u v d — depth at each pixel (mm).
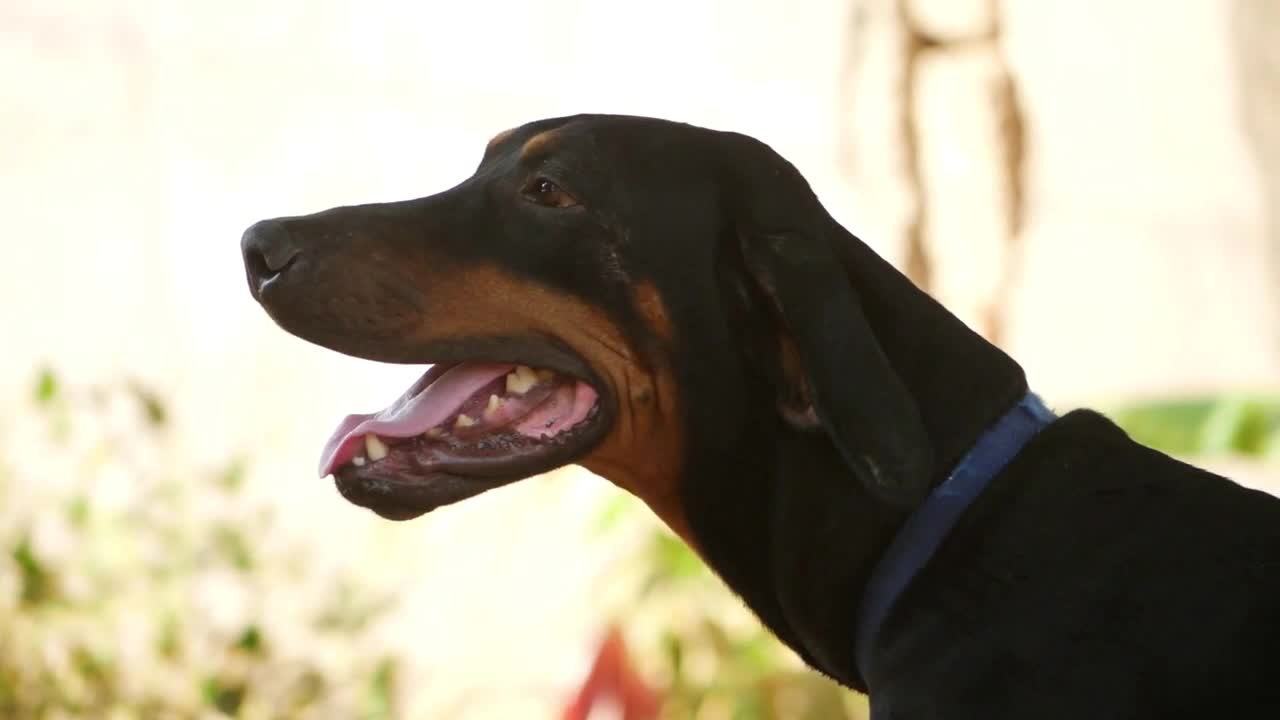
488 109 8898
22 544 6059
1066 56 10078
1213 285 10312
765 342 3619
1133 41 10156
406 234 3705
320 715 6414
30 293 8398
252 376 8555
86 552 6273
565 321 3709
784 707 6781
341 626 6609
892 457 3312
